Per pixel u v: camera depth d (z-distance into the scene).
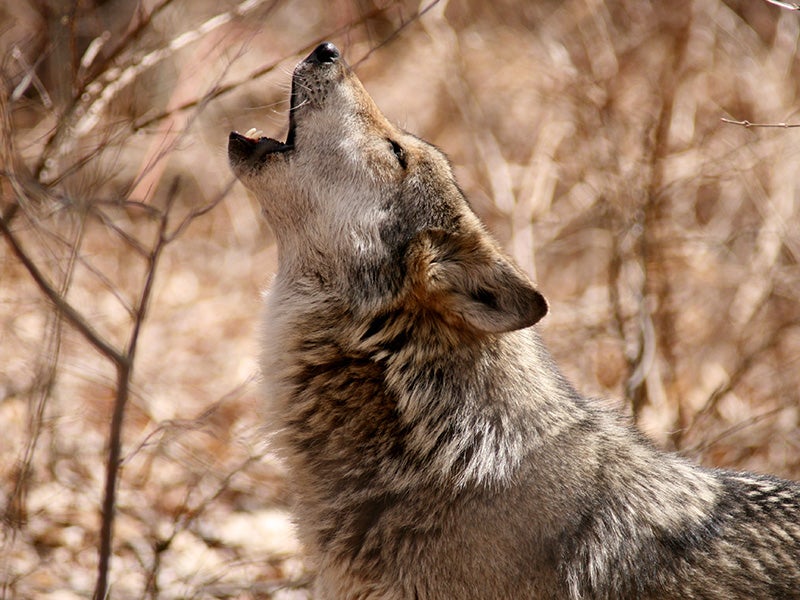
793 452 11.92
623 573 6.90
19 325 12.59
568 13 18.23
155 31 12.32
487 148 17.06
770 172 14.99
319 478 7.47
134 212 17.23
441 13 18.05
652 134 14.34
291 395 7.63
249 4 11.23
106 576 6.93
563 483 6.97
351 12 15.20
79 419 11.87
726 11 17.80
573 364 13.63
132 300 14.22
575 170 15.85
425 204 7.74
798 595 7.02
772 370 13.05
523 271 7.20
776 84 16.73
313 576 9.37
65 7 9.30
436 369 7.24
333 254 7.80
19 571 9.80
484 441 7.07
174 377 13.67
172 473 11.75
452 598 6.93
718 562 7.04
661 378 12.54
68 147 9.08
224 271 16.83
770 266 13.98
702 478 7.48
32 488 10.63
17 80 11.07
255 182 8.22
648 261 12.58
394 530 7.09
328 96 8.17
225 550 10.88
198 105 9.61
